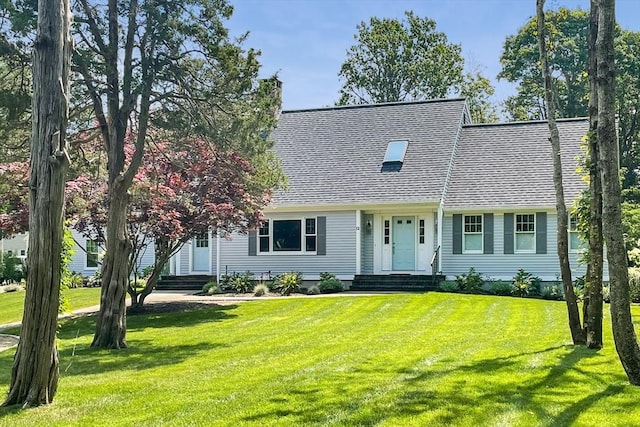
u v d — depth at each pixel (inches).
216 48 497.7
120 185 492.7
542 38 437.4
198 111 523.5
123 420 263.4
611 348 410.9
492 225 903.1
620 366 351.6
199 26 491.2
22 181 642.2
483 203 900.0
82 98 498.3
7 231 658.2
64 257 459.5
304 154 1038.4
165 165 679.1
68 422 261.7
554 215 876.6
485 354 402.3
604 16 317.4
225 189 705.0
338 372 354.0
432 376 335.9
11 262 1152.2
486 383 315.9
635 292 749.3
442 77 1733.5
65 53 296.4
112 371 382.0
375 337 498.6
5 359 440.5
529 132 1009.5
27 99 477.1
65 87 296.4
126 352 461.7
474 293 847.7
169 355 441.4
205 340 514.3
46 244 290.7
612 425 246.4
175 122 506.9
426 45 1765.5
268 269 982.4
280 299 800.3
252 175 684.1
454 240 917.2
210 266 1017.5
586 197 437.4
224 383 332.8
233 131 524.4
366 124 1072.2
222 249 1006.4
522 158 959.6
